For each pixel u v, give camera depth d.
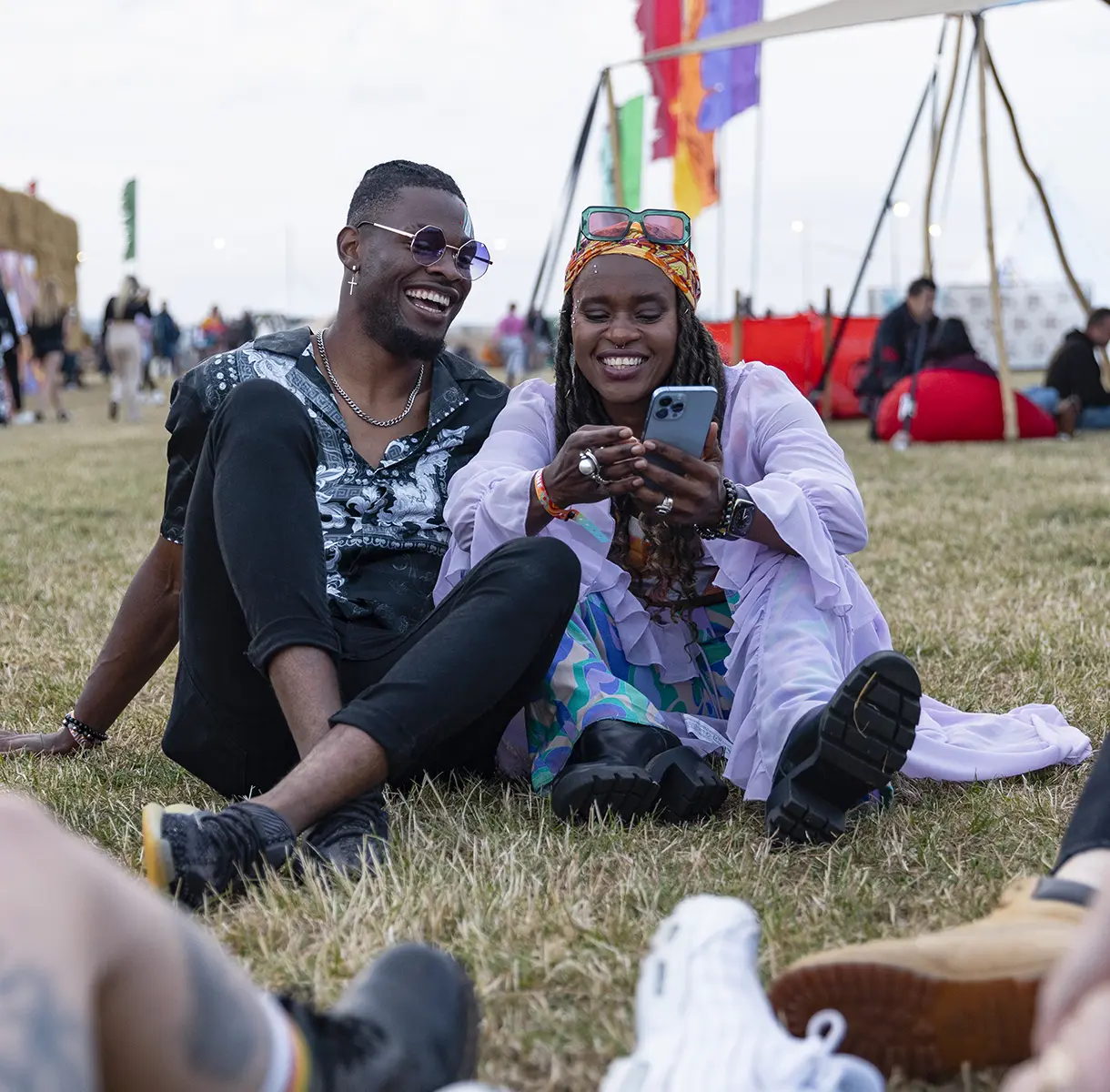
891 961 1.25
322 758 1.89
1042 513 6.56
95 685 2.76
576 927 1.75
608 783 2.16
